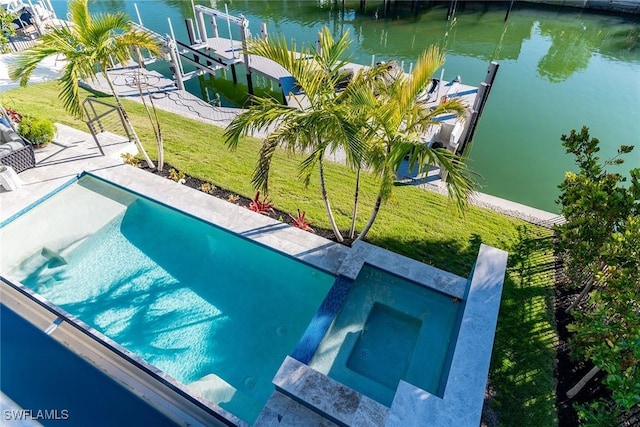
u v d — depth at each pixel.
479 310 5.64
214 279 7.61
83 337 6.20
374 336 6.43
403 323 6.62
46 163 10.30
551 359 6.06
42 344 6.08
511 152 13.40
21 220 8.89
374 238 8.27
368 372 5.94
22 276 7.64
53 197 9.49
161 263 7.95
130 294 7.36
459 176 5.24
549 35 25.00
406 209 9.14
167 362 6.26
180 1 30.94
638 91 17.92
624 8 26.94
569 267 6.88
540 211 9.22
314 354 6.09
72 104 8.04
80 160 10.47
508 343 6.30
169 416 5.25
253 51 5.83
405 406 4.57
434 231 8.50
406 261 7.39
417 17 28.22
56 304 7.14
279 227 8.34
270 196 9.42
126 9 28.81
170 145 11.42
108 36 8.52
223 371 6.15
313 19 27.98
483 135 14.41
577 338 5.38
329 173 10.37
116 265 7.91
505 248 8.10
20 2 21.66
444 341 6.35
